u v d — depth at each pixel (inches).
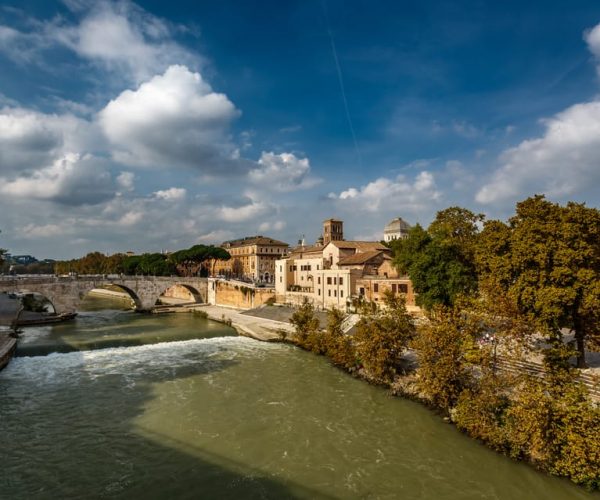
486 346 1286.9
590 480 956.6
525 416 1053.2
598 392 1221.1
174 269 6392.7
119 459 1118.4
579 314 1350.9
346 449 1180.5
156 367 2026.3
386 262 3142.2
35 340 2615.7
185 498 948.0
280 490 981.2
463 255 2186.3
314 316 2997.0
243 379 1831.9
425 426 1327.5
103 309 4608.8
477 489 986.1
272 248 6505.9
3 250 3395.7
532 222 1430.9
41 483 1002.1
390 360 1690.5
